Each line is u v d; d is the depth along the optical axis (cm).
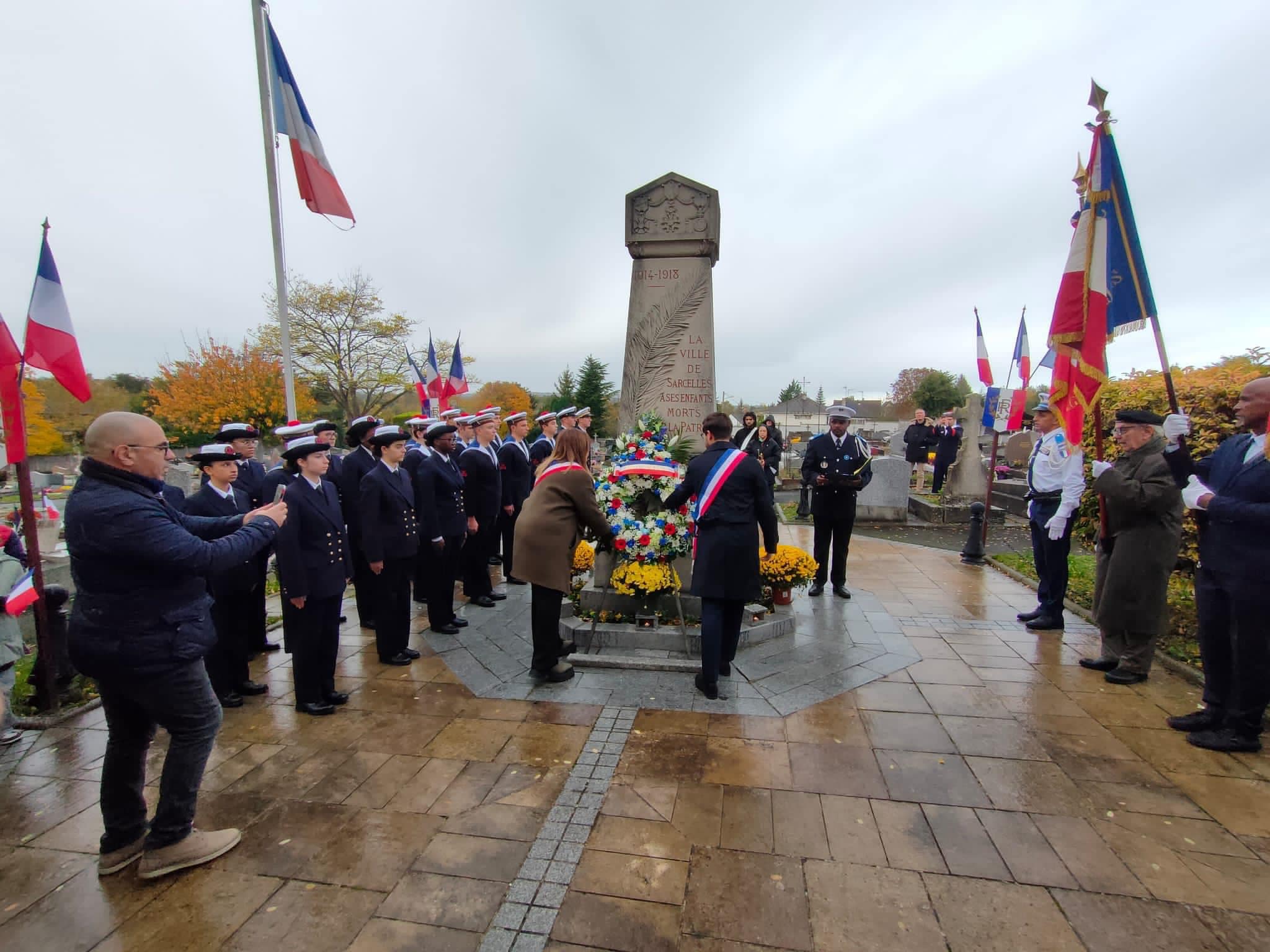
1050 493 517
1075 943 207
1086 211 402
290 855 259
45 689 396
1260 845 255
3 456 402
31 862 261
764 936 212
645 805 287
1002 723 361
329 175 584
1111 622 413
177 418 2820
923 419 1500
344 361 2867
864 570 750
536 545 411
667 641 470
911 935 211
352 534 555
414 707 396
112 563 227
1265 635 314
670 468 490
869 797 290
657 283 566
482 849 260
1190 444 530
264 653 511
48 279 397
